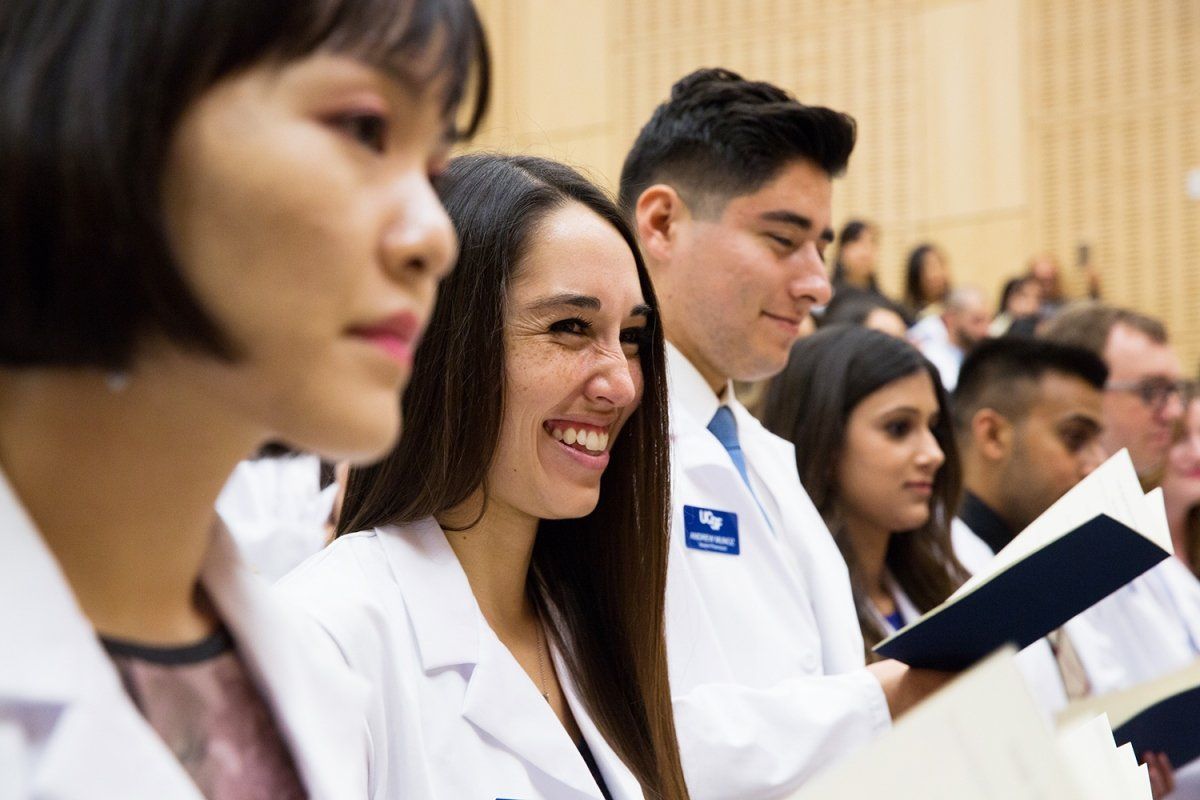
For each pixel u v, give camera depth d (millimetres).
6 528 547
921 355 2258
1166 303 6883
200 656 672
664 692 1360
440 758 1164
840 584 1912
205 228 539
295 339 554
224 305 542
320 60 558
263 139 544
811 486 2207
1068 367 2643
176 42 528
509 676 1225
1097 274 6773
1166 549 1171
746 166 1899
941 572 2270
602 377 1285
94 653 553
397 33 573
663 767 1332
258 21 541
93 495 595
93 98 519
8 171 512
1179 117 6906
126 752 542
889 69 7242
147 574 633
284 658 701
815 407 2219
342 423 572
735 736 1475
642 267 1379
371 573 1212
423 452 1254
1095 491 1317
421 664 1188
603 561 1372
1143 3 6988
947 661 1352
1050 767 649
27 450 579
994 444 2674
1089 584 1200
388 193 580
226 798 647
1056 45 7094
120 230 515
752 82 1971
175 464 596
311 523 2424
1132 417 3035
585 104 7434
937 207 7172
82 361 540
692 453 1805
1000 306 6211
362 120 574
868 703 1507
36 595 543
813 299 1933
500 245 1267
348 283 562
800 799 680
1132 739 1601
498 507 1300
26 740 532
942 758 668
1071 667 2547
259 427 586
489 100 637
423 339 1256
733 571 1764
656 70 7371
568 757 1222
